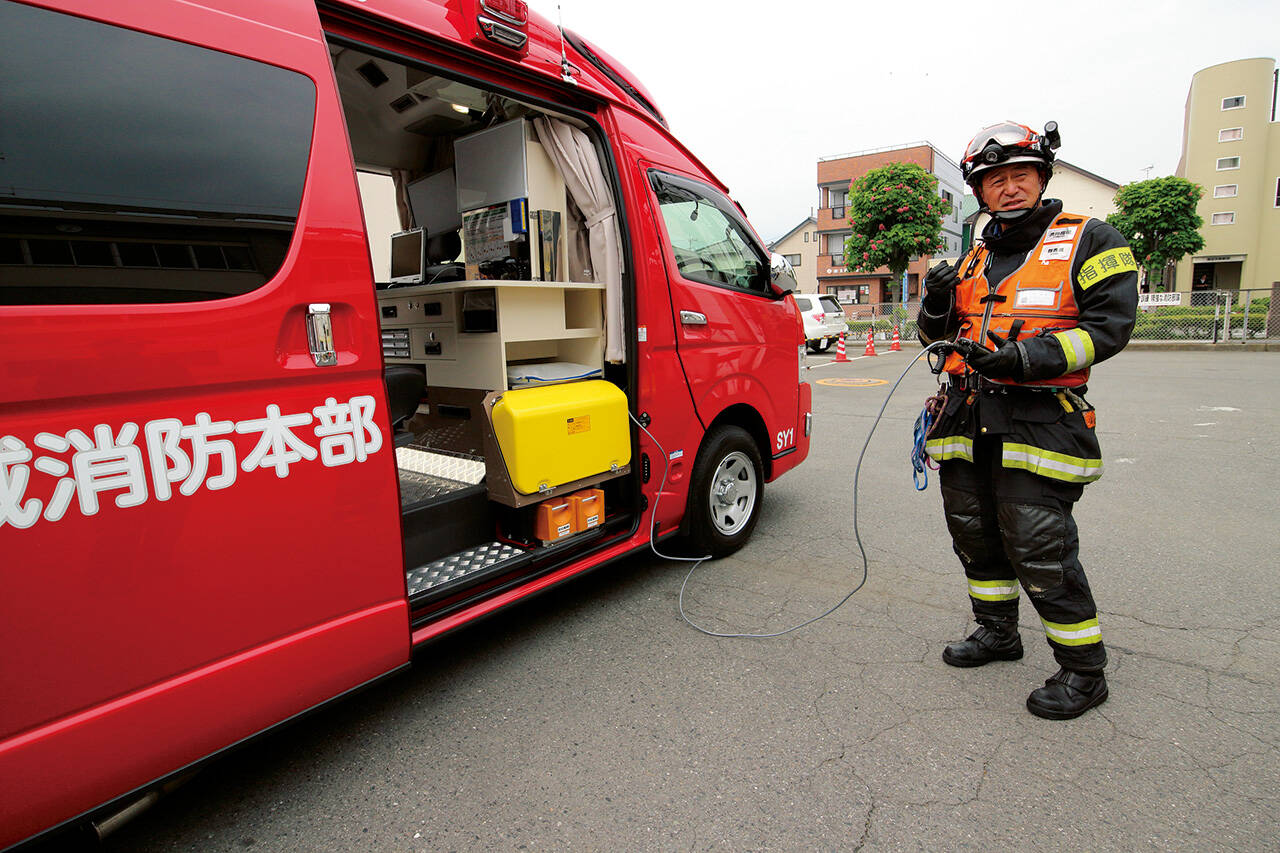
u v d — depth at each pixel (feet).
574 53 9.65
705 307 11.18
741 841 5.79
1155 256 83.87
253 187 5.60
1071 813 5.99
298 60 5.98
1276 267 91.76
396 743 7.33
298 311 5.84
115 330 4.78
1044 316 7.10
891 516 14.61
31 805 4.62
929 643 9.12
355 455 6.32
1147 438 20.77
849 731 7.27
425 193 12.48
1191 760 6.63
